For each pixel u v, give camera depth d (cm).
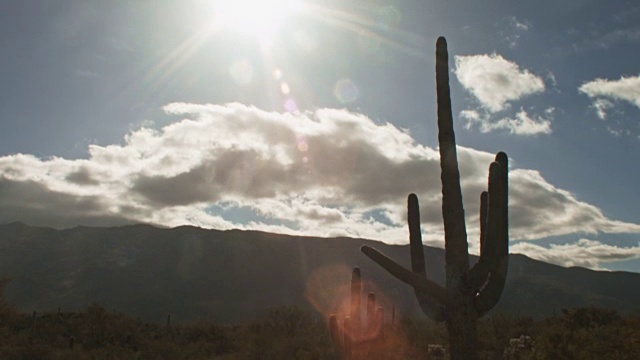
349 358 960
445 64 911
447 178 867
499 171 823
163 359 3195
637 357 1708
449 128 888
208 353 3350
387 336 2598
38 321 3894
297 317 3812
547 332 1966
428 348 2383
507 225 841
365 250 848
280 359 2869
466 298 821
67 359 2856
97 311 3747
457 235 844
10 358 2791
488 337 2886
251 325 3953
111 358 2962
